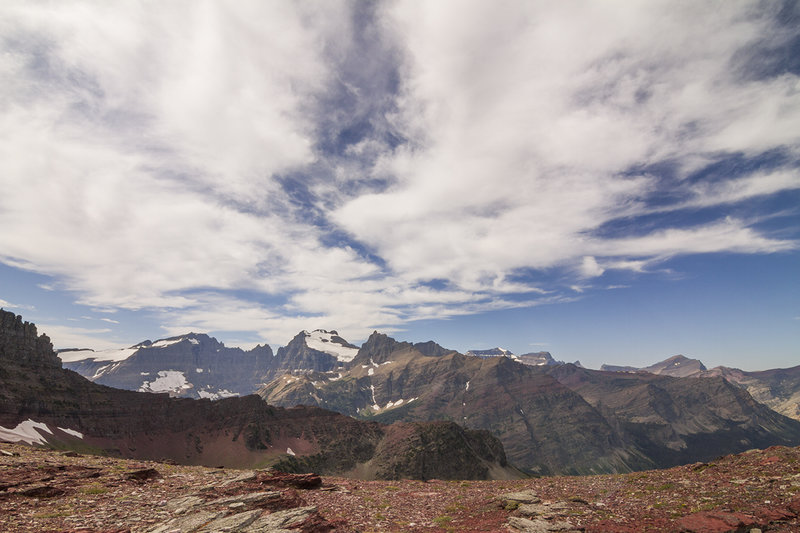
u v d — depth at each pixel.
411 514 31.86
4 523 21.97
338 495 39.12
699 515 23.22
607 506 29.39
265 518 25.14
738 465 36.31
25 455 45.81
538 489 40.72
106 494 30.55
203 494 31.06
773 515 22.14
